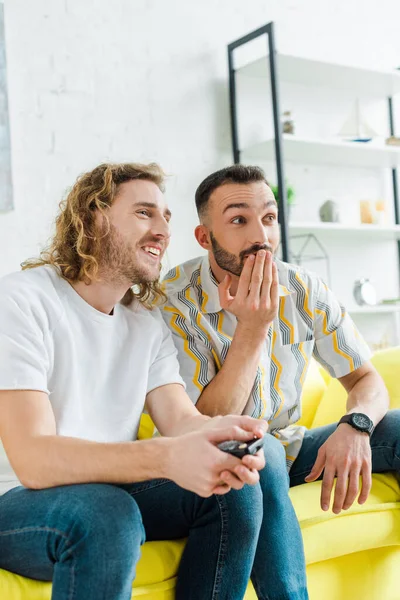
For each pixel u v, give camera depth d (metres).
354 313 3.88
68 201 1.46
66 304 1.38
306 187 3.79
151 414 1.48
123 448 1.16
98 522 1.09
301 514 1.55
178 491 1.33
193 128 3.39
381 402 1.77
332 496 1.64
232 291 1.76
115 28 3.20
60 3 3.07
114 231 1.41
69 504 1.12
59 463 1.16
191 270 1.83
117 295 1.45
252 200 1.70
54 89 3.04
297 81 3.74
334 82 3.78
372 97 4.03
